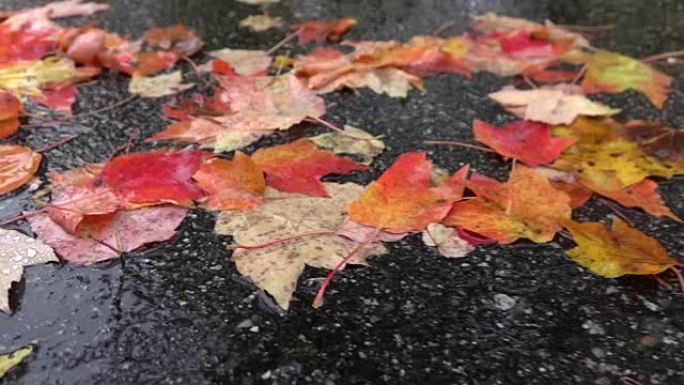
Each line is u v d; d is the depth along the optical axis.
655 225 0.48
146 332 0.40
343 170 0.52
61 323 0.41
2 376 0.38
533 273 0.44
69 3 0.82
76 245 0.45
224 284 0.43
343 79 0.64
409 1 0.85
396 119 0.60
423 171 0.48
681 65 0.70
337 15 0.81
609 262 0.43
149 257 0.45
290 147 0.53
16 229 0.46
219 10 0.82
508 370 0.39
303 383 0.38
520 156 0.53
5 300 0.41
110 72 0.67
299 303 0.42
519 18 0.81
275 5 0.84
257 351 0.39
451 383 0.38
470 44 0.73
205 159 0.52
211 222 0.47
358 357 0.39
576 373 0.39
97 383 0.38
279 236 0.45
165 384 0.38
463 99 0.63
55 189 0.49
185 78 0.66
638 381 0.38
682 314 0.42
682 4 0.84
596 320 0.41
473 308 0.42
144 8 0.82
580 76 0.67
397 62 0.66
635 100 0.64
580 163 0.53
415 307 0.42
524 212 0.47
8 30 0.71
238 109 0.59
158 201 0.48
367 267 0.44
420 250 0.46
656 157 0.54
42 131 0.57
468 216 0.47
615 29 0.78
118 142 0.56
